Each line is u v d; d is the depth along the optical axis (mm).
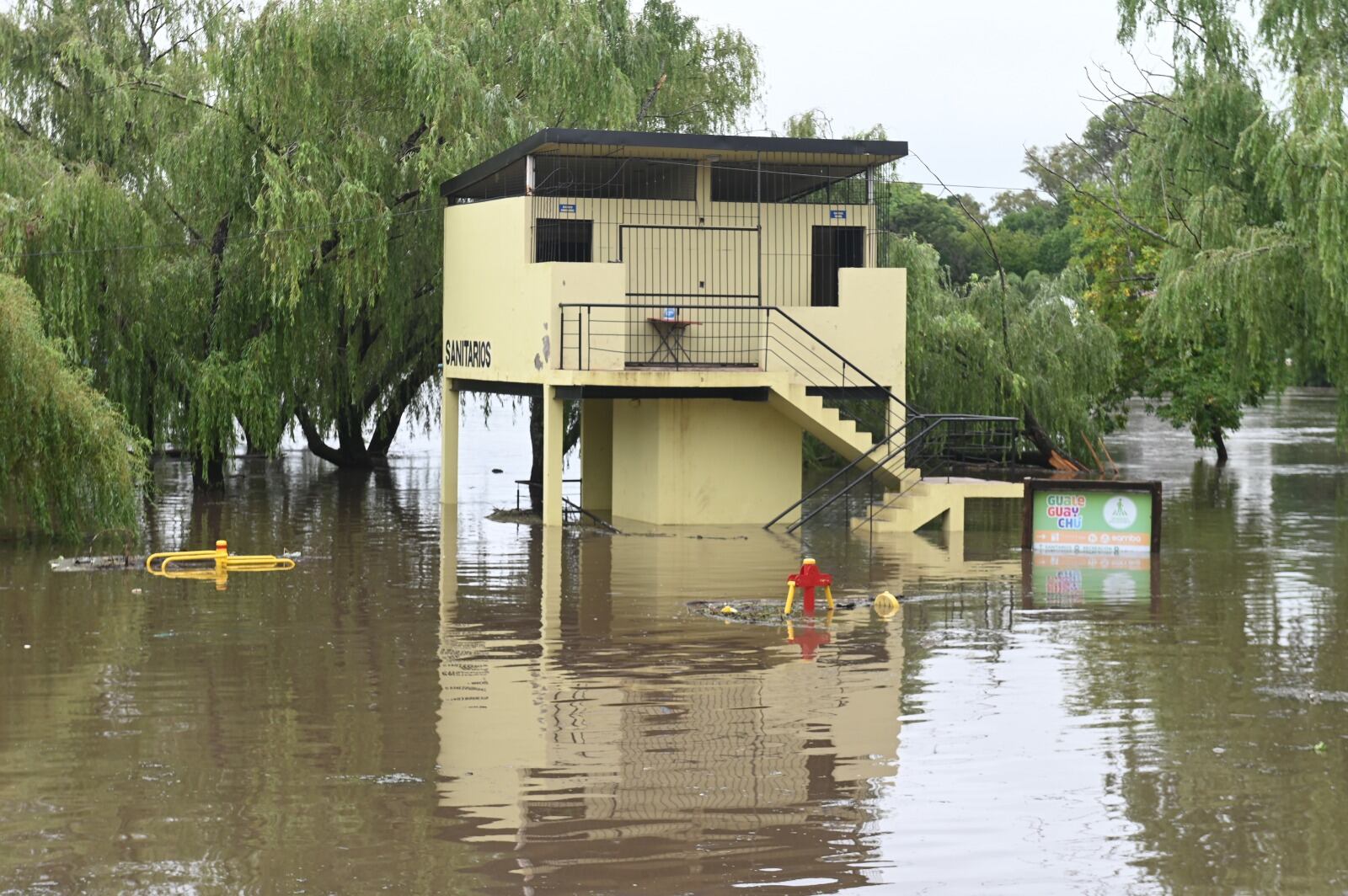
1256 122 30672
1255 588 22078
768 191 33938
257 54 33656
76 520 25609
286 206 33312
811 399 29094
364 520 31172
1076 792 12211
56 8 37969
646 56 42594
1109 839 11172
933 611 20016
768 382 28688
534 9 37688
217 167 34125
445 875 10391
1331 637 18328
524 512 32500
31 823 11297
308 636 18141
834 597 20984
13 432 24906
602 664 16672
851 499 33438
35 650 17203
